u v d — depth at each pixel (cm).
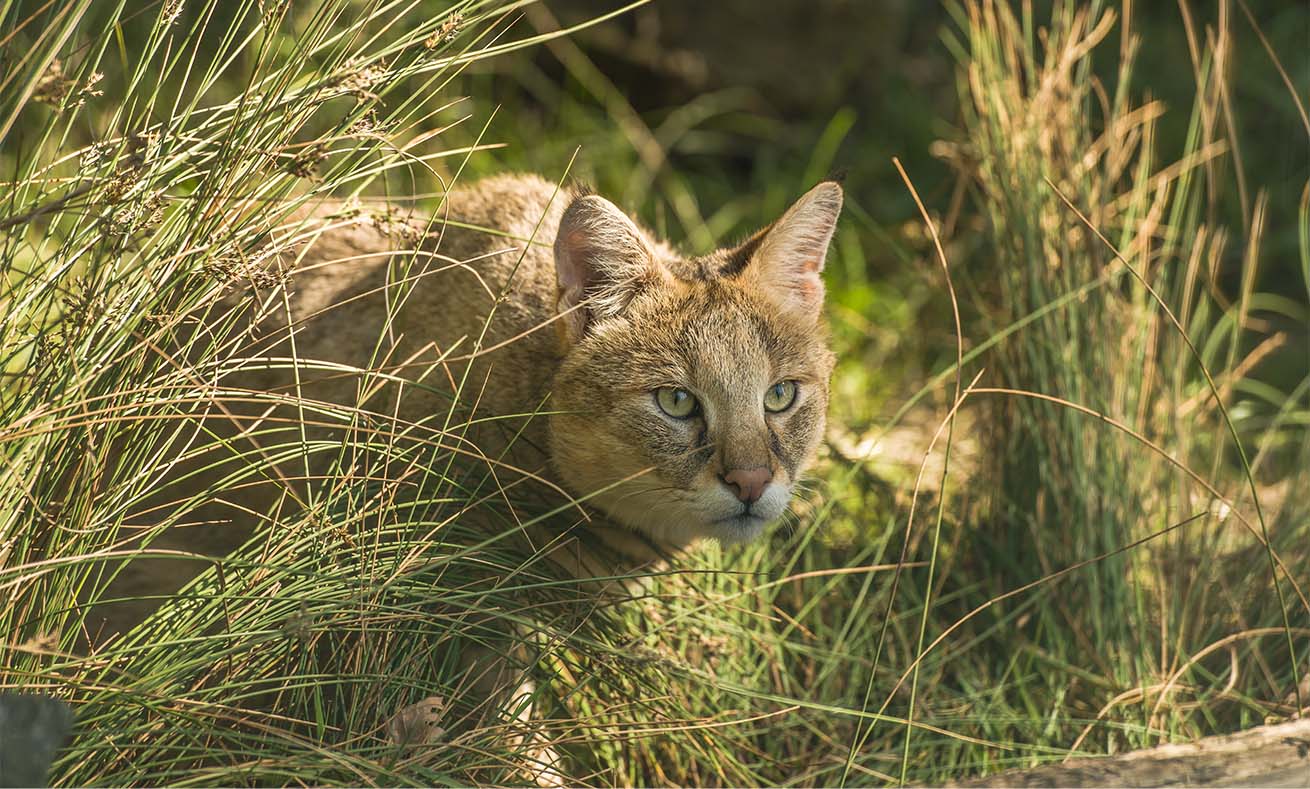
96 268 476
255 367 507
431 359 589
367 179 591
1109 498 704
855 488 816
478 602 511
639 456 573
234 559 500
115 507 480
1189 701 650
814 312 630
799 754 637
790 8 1357
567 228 569
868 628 688
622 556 620
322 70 518
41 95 412
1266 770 448
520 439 584
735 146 1368
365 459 546
